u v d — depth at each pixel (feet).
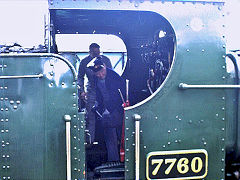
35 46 8.04
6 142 6.73
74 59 10.91
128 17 9.10
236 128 8.09
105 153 9.93
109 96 9.09
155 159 7.23
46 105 6.79
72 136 6.89
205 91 7.43
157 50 9.50
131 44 11.85
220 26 7.47
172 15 7.25
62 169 6.91
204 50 7.39
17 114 6.73
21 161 6.79
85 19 9.64
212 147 7.54
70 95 6.86
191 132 7.40
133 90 11.32
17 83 6.71
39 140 6.81
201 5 7.38
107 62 13.42
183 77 7.30
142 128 7.15
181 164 7.38
